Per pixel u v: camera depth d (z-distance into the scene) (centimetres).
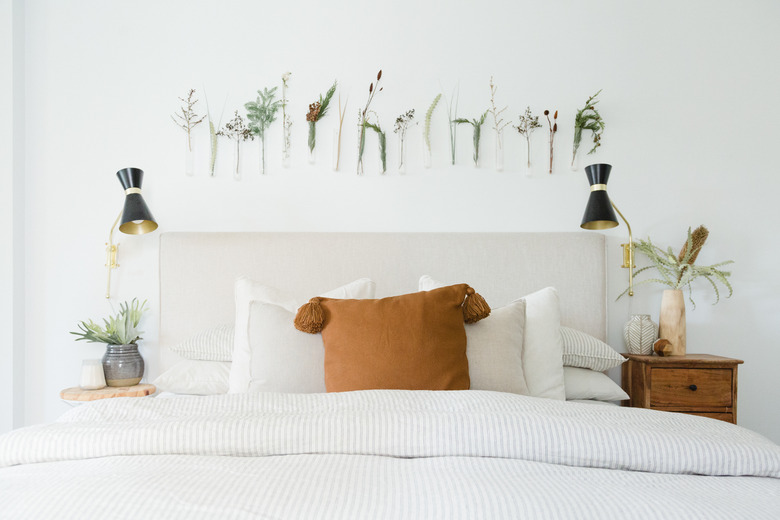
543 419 129
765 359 284
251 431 128
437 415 131
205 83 290
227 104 290
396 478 109
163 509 94
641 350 265
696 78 290
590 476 113
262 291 229
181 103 290
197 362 239
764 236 287
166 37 290
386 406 142
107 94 290
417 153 289
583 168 288
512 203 288
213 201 289
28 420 284
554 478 109
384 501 98
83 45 290
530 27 288
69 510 95
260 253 277
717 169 288
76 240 287
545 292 226
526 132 289
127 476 107
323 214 288
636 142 289
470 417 129
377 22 289
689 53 290
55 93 290
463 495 98
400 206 288
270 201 289
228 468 113
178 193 289
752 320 285
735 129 289
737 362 242
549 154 289
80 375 256
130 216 251
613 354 240
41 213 287
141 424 132
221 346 241
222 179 289
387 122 289
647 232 287
